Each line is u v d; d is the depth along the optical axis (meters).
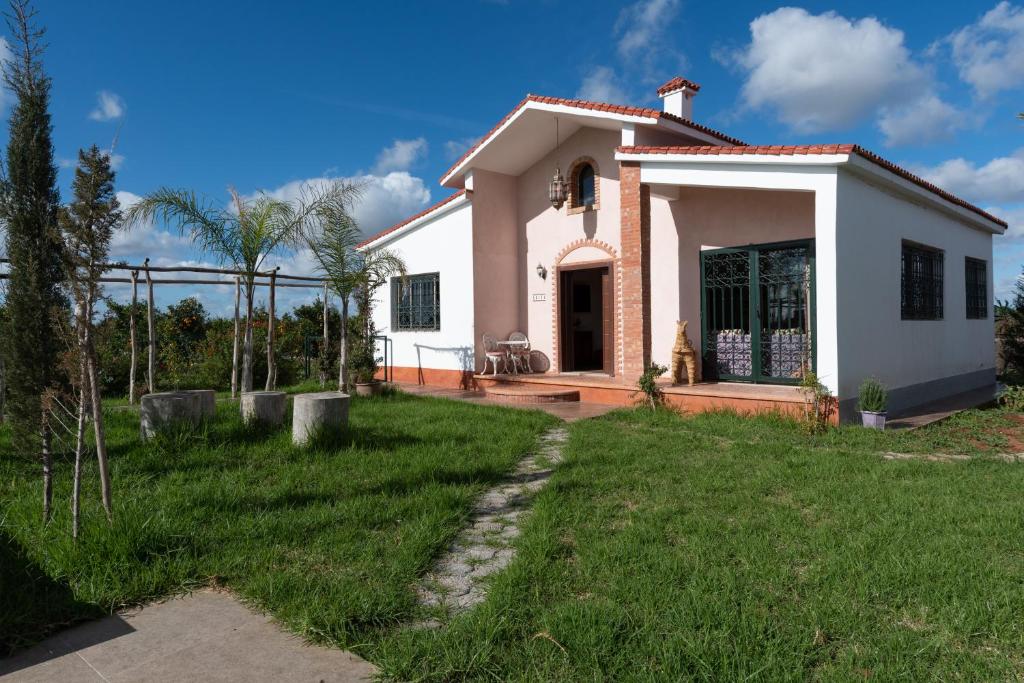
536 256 14.63
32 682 2.86
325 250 11.34
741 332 11.27
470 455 7.06
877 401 8.41
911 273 10.99
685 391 10.24
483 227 14.21
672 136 11.81
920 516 4.81
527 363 14.48
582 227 13.69
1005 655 2.92
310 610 3.40
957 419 9.58
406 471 6.29
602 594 3.58
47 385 5.99
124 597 3.65
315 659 3.03
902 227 10.48
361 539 4.51
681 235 12.08
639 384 10.34
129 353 14.76
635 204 10.77
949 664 2.83
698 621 3.20
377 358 16.56
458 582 3.88
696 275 11.88
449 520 4.89
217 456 6.86
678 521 4.81
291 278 12.84
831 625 3.18
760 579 3.72
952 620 3.20
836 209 8.50
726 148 9.39
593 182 13.59
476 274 14.06
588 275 16.11
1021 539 4.32
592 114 11.49
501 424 9.05
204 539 4.41
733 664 2.84
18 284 5.83
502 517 5.12
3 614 3.33
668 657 2.87
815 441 7.82
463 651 2.95
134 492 5.53
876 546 4.20
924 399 11.17
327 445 7.33
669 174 10.22
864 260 9.23
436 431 8.42
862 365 9.10
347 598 3.52
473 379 13.98
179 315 19.02
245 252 10.73
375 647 3.10
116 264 4.67
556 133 13.48
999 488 5.64
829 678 2.75
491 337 14.29
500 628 3.14
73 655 3.09
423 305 15.50
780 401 9.12
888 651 2.92
